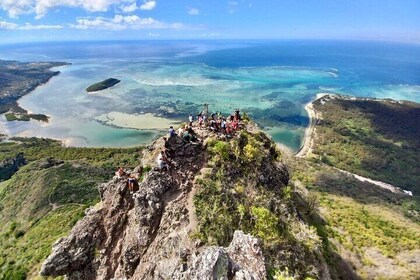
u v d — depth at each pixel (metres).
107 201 34.75
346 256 54.62
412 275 55.81
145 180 33.50
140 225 31.36
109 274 30.91
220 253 22.28
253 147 41.44
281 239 32.78
